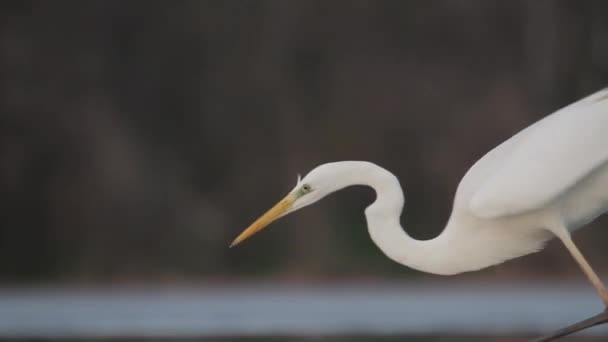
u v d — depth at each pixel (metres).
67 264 23.91
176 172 25.58
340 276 23.70
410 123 26.28
